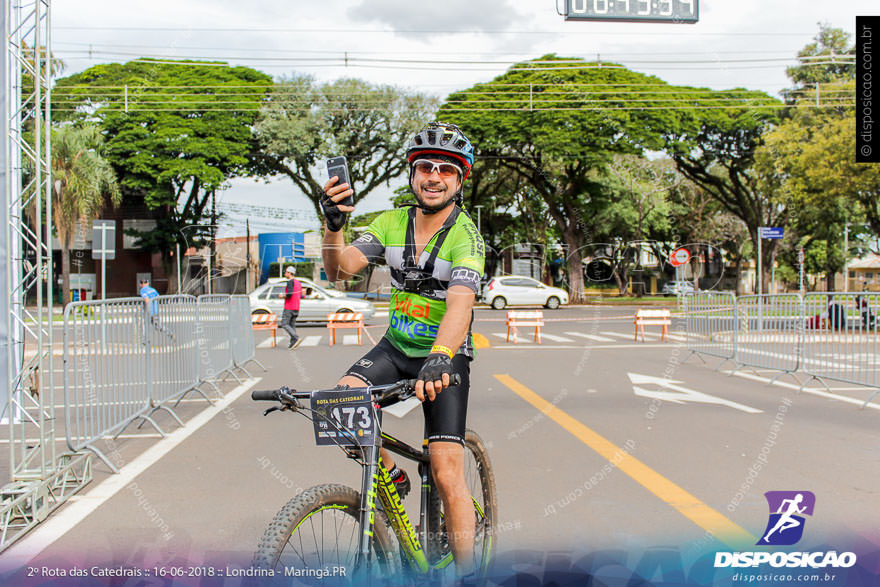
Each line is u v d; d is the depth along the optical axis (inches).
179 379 268.2
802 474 179.9
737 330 398.6
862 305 302.7
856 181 938.7
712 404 287.1
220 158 775.7
